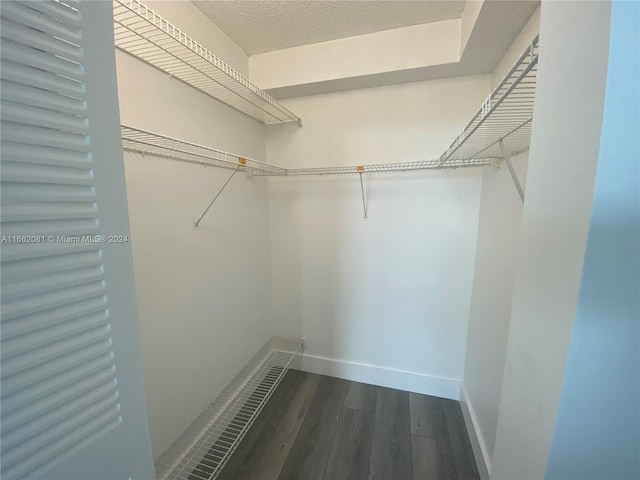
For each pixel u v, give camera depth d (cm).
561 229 40
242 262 168
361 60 149
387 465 132
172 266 115
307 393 183
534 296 48
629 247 33
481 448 128
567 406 38
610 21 31
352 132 174
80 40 41
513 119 86
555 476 40
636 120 31
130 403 51
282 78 163
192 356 129
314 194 189
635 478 37
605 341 35
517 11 99
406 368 187
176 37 87
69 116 40
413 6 124
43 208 37
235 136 157
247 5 123
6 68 33
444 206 165
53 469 40
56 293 39
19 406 36
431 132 159
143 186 101
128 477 52
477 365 146
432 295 175
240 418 160
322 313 200
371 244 182
